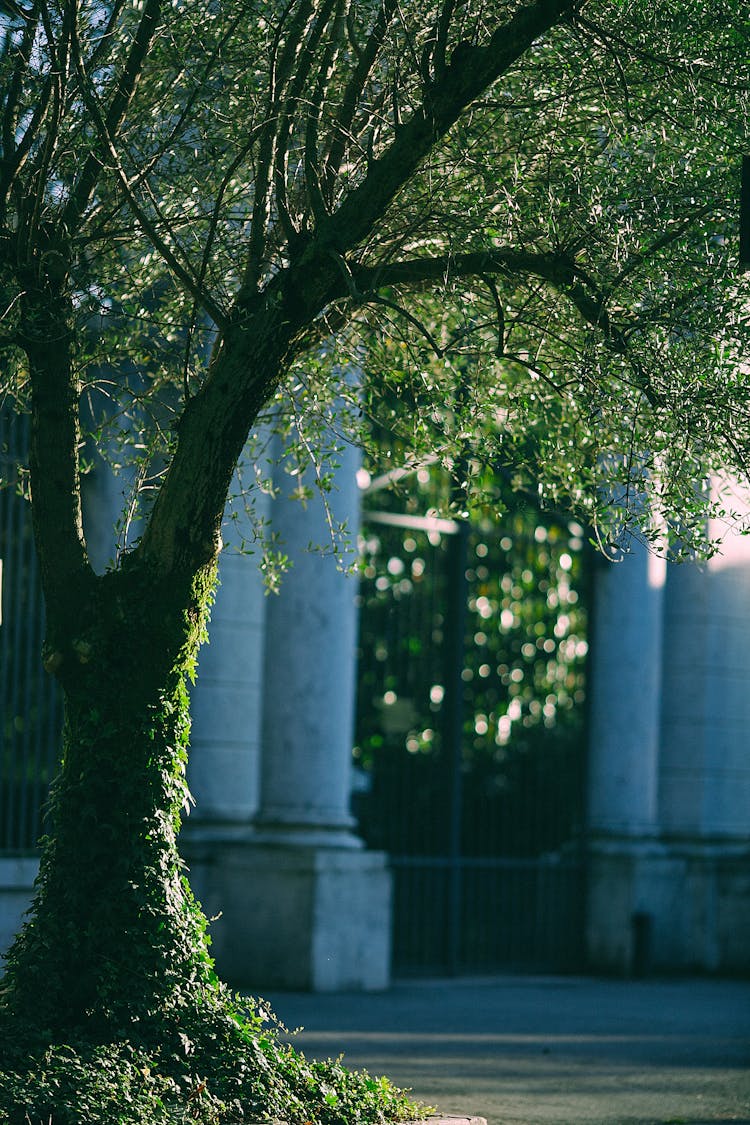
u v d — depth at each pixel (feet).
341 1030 57.11
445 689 79.05
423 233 39.45
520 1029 60.54
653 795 87.51
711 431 36.35
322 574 71.00
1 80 40.04
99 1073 32.81
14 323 37.81
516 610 83.92
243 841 69.41
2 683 61.67
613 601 86.43
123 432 44.32
